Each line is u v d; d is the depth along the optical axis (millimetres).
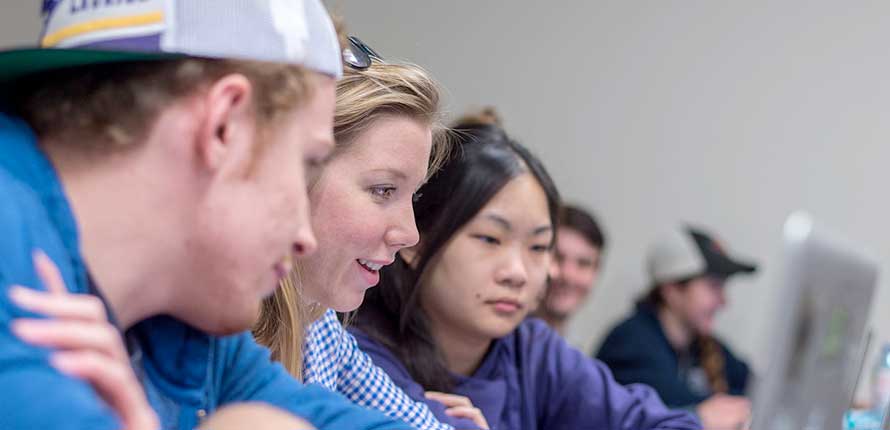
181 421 1060
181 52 871
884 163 4426
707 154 4398
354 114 1445
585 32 4316
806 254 1241
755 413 1320
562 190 4340
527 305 2033
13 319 774
